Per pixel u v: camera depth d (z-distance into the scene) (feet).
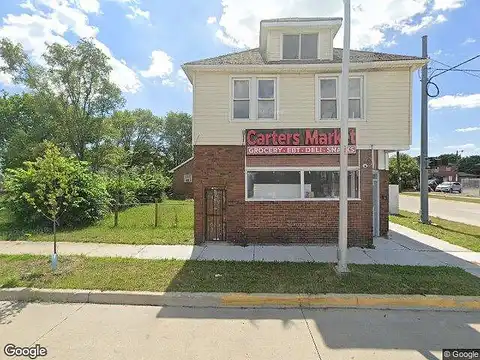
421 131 51.47
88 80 115.03
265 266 24.29
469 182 163.02
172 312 16.99
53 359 12.27
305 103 33.40
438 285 19.93
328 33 35.17
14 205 40.78
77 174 42.34
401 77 32.83
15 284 19.58
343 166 22.59
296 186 33.45
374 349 13.24
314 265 24.63
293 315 16.69
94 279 20.63
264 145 33.06
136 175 101.30
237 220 33.40
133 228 41.01
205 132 33.53
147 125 212.43
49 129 111.24
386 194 37.73
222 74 33.50
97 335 14.29
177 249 30.25
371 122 32.89
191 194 122.42
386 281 20.63
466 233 40.22
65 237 34.68
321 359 12.43
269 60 35.06
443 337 14.34
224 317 16.39
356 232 32.68
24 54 107.96
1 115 132.77
